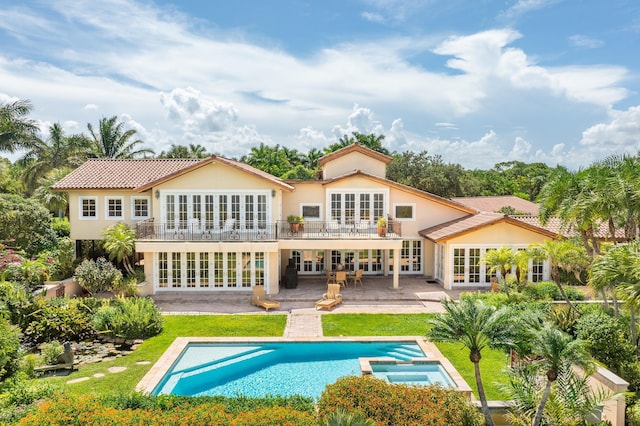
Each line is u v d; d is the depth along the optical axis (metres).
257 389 14.98
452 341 11.37
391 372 15.73
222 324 20.88
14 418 10.55
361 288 27.25
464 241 26.78
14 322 19.05
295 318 21.89
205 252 26.50
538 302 19.47
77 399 11.08
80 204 29.53
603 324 14.48
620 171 18.45
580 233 21.61
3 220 29.67
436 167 51.78
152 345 18.20
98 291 24.81
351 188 30.22
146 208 29.66
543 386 11.84
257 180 27.58
